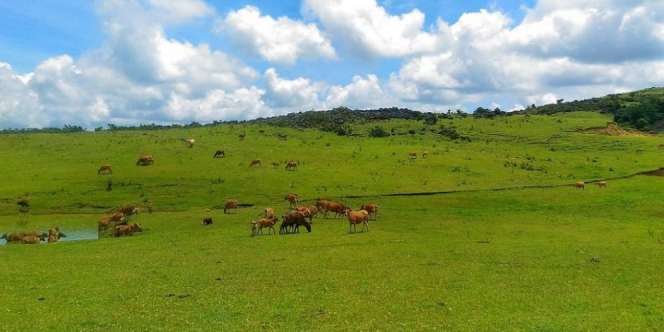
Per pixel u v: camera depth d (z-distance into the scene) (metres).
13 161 71.44
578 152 88.38
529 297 19.09
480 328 15.70
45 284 22.08
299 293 19.86
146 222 45.56
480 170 70.06
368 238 34.00
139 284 21.86
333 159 75.75
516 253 27.86
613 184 61.84
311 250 29.75
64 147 80.44
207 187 59.72
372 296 19.34
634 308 17.69
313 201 54.25
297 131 106.62
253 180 62.69
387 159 76.06
